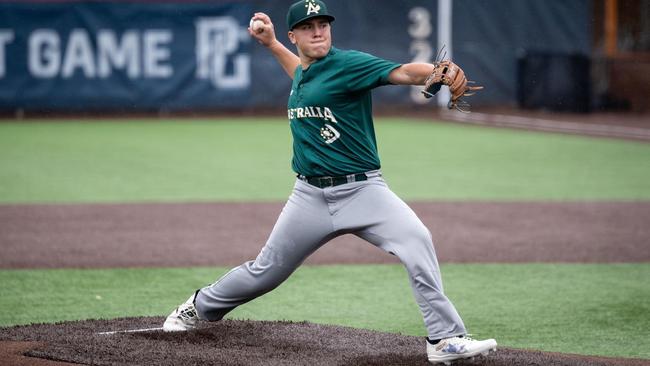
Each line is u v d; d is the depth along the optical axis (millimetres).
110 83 96500
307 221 22094
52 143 76438
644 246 39156
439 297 21328
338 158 21609
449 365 21531
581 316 28500
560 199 51156
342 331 25406
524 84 104875
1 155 68938
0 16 93562
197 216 45625
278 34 97875
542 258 36875
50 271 34250
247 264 23125
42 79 95125
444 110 106125
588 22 106062
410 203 49750
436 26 102062
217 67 98375
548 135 84562
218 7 97562
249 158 68562
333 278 33531
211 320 23969
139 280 32938
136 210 47312
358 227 21812
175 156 69188
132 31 96438
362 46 100375
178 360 21688
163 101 97750
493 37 104500
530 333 26594
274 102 100062
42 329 25219
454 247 38875
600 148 74938
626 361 22938
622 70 106812
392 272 34531
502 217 45719
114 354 22203
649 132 86438
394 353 22812
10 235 40844
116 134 83562
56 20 94688
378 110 105125
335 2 99438
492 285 32625
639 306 29719
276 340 24156
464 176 60094
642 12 113688
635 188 55281
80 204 49094
